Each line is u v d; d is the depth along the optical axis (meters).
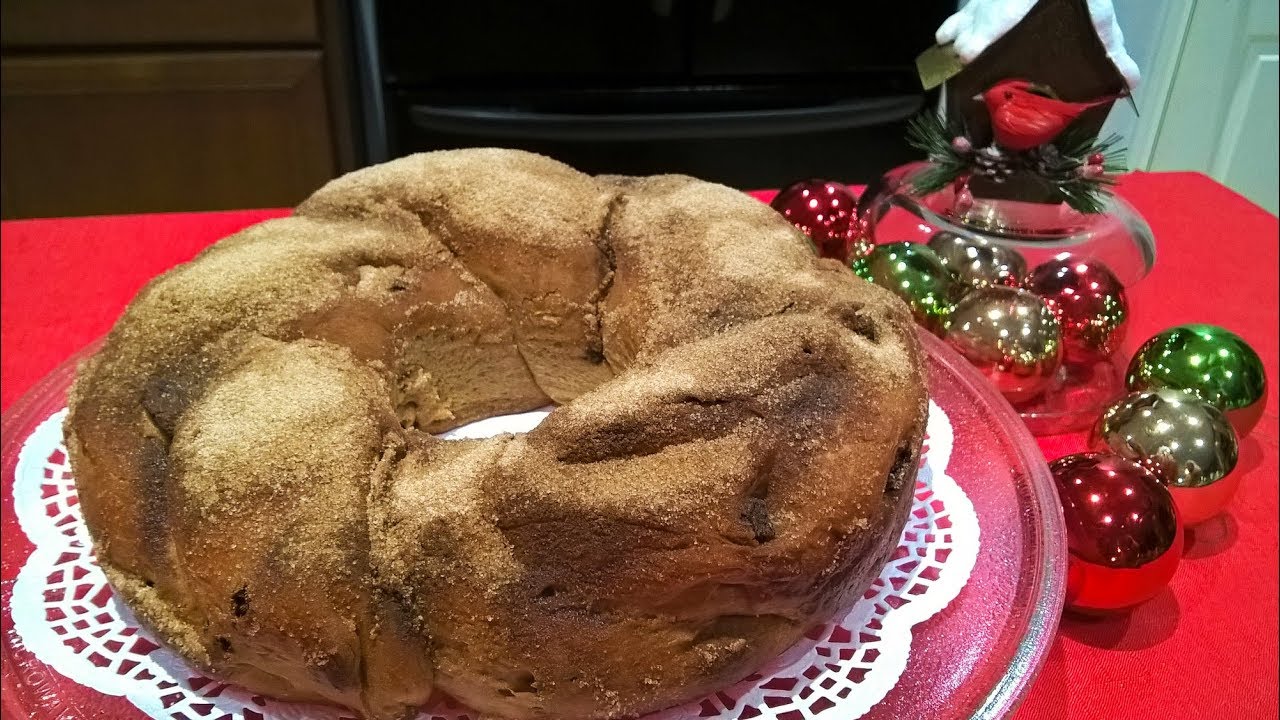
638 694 0.33
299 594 0.32
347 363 0.39
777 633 0.34
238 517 0.33
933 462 0.44
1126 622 0.41
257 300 0.40
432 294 0.45
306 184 1.07
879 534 0.35
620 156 0.98
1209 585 0.43
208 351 0.39
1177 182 0.74
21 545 0.42
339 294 0.42
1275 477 0.49
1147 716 0.37
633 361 0.43
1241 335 0.58
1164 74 0.50
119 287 0.63
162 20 0.97
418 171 0.49
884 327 0.38
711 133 0.93
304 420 0.35
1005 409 0.47
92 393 0.38
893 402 0.35
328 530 0.32
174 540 0.34
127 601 0.35
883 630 0.37
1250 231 0.68
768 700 0.35
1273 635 0.40
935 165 0.57
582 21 0.92
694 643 0.33
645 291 0.43
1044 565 0.38
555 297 0.46
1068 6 0.45
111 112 1.01
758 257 0.42
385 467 0.35
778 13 0.91
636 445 0.33
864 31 0.91
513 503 0.32
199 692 0.35
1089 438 0.47
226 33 0.98
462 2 0.91
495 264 0.46
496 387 0.49
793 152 0.97
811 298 0.39
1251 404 0.48
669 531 0.31
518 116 0.93
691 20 0.92
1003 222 0.54
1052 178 0.51
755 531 0.32
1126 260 0.55
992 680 0.34
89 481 0.37
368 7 0.96
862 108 0.91
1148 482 0.40
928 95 0.66
